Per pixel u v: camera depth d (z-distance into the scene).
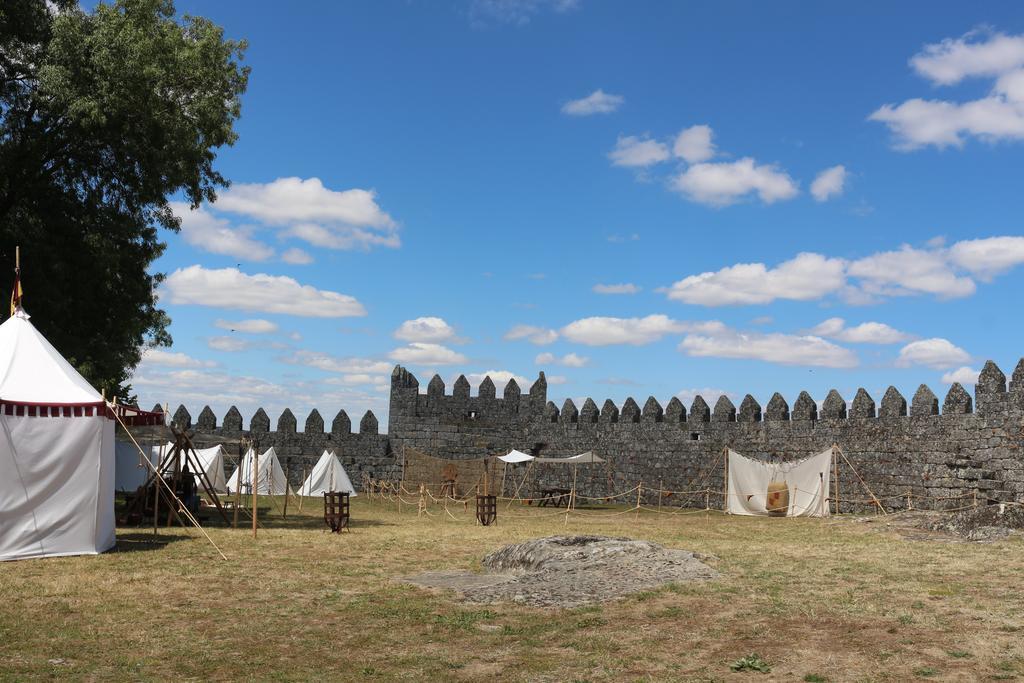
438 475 45.09
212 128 25.02
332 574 13.84
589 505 40.28
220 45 24.92
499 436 46.28
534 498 42.31
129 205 24.56
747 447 36.06
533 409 46.34
